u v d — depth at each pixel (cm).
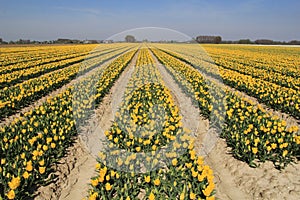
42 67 2114
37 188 584
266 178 630
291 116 1043
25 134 746
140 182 602
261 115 919
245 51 4625
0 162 618
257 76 1862
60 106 1001
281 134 741
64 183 633
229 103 1066
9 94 1189
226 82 1627
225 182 646
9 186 521
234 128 825
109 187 525
